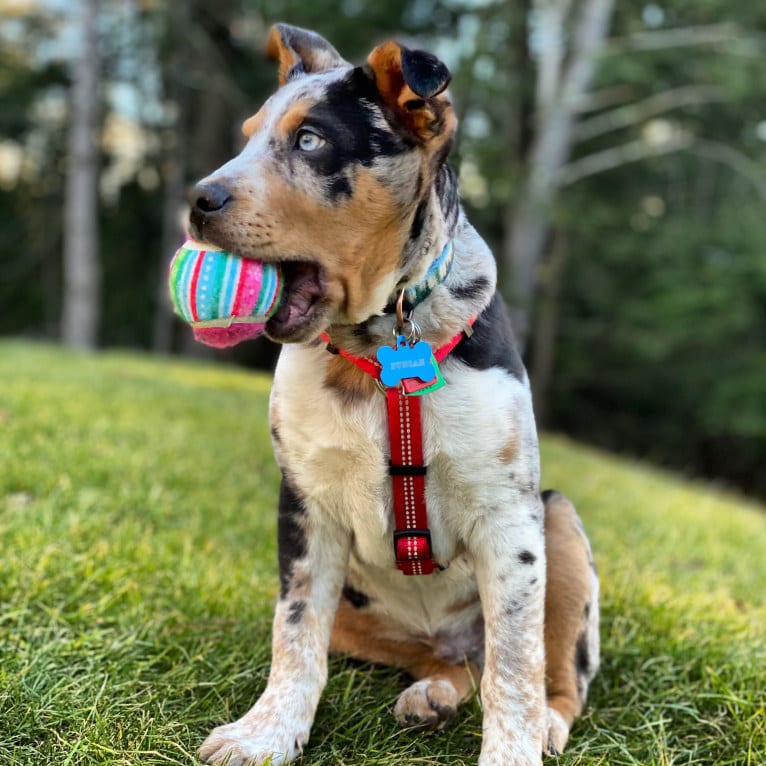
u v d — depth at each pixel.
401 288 0.58
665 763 0.60
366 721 0.62
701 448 5.11
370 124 0.56
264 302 0.54
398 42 0.55
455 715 0.63
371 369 0.58
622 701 0.72
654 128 4.27
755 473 4.99
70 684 0.62
